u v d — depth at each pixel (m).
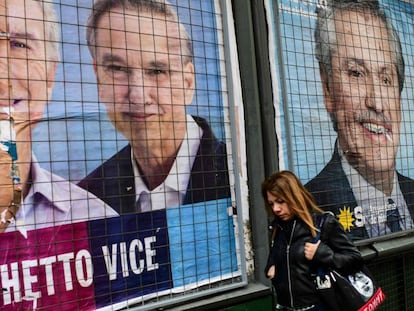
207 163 3.52
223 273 3.52
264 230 3.69
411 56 5.19
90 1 3.05
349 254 2.74
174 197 3.34
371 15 4.82
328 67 4.41
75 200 2.90
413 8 5.23
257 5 3.87
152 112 3.27
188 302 3.26
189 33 3.50
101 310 2.93
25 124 2.75
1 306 2.59
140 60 3.24
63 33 2.93
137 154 3.19
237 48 3.78
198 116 3.51
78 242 2.89
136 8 3.25
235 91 3.71
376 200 4.70
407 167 5.05
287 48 4.11
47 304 2.74
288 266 2.78
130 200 3.13
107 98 3.08
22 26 2.78
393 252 4.60
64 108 2.90
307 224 2.76
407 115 5.10
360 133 4.61
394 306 4.75
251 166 3.74
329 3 4.46
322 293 2.70
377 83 4.80
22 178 2.72
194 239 3.40
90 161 2.98
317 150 4.25
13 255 2.66
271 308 3.63
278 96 3.96
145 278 3.14
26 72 2.78
